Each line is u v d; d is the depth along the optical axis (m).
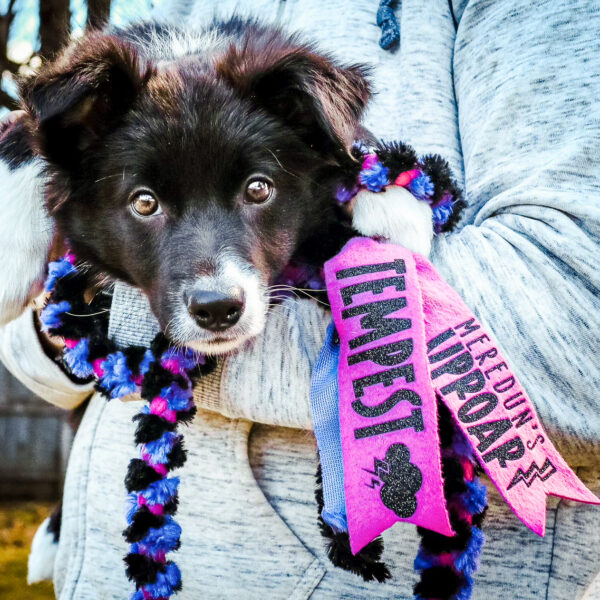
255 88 0.38
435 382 0.28
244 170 0.37
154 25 0.45
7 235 0.38
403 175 0.34
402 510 0.27
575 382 0.30
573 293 0.31
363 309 0.29
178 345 0.32
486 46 0.39
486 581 0.33
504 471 0.27
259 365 0.32
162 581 0.28
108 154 0.38
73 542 0.38
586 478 0.33
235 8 0.49
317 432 0.29
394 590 0.33
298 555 0.33
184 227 0.37
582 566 0.32
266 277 0.38
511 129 0.36
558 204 0.32
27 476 1.45
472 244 0.34
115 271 0.40
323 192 0.40
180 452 0.29
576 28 0.37
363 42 0.43
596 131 0.33
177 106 0.37
